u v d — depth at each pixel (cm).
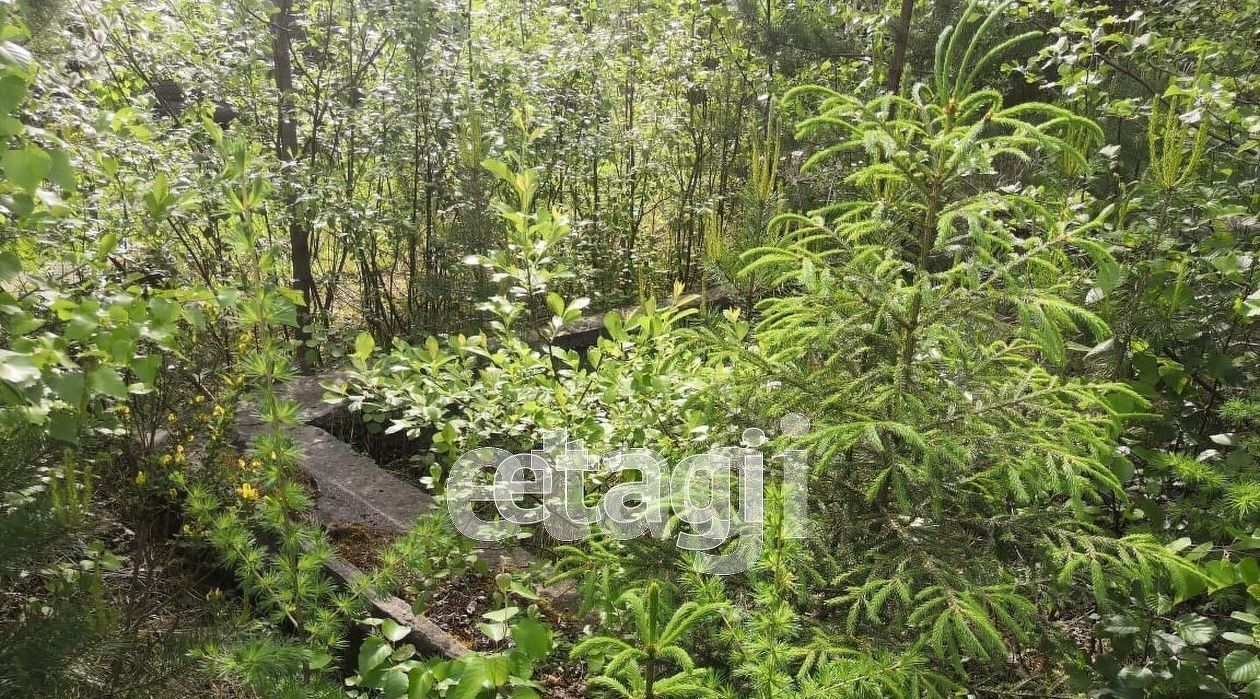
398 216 478
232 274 428
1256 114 329
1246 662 188
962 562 206
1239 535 213
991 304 211
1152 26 398
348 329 476
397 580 224
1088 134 320
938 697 180
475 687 167
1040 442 199
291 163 438
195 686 215
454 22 492
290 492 221
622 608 216
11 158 162
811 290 212
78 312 180
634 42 676
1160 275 282
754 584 201
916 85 223
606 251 598
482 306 323
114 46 450
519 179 307
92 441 263
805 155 532
